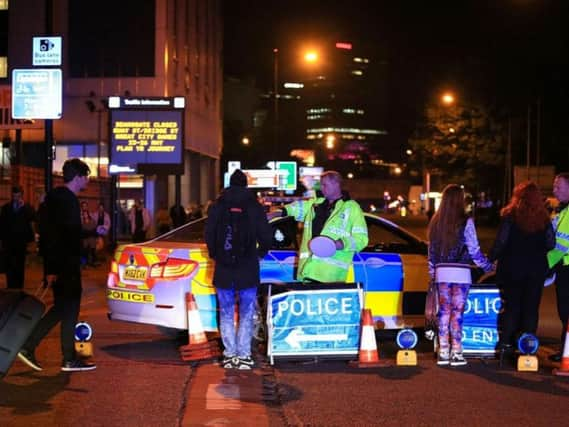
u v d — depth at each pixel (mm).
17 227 14961
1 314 6512
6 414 6859
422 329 10461
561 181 9422
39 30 43344
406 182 130375
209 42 55281
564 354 8609
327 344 8906
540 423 6691
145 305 9664
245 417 6770
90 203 34688
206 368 8812
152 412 6949
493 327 9344
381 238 13680
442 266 8914
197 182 52500
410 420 6758
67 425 6539
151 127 28422
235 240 8461
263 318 9383
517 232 8992
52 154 17359
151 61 42594
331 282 8977
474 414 6961
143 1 42531
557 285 9336
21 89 17188
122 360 9289
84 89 42938
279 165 45344
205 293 9516
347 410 7066
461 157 59406
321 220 9000
